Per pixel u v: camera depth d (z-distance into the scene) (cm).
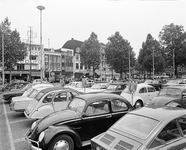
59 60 5150
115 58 3888
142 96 1107
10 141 591
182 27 4559
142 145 298
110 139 346
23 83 1953
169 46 4534
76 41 6072
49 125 451
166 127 323
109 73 6456
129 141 317
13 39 2847
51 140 413
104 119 505
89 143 472
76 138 445
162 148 299
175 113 358
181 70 7262
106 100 527
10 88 1902
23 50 3041
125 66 4038
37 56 4662
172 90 923
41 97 745
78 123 469
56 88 807
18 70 4300
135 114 385
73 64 5503
